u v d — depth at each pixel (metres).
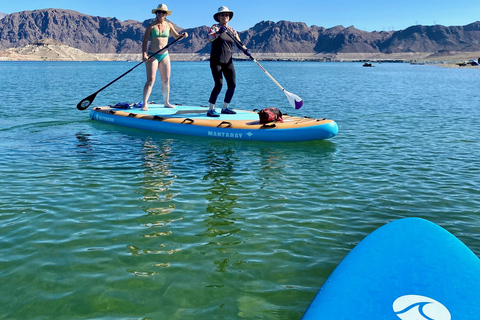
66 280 2.86
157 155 6.81
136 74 57.31
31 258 3.17
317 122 7.98
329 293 2.14
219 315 2.48
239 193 4.93
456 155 7.20
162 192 4.91
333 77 50.44
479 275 2.22
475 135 9.26
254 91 24.33
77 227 3.81
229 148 7.43
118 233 3.69
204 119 8.59
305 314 2.02
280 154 7.06
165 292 2.73
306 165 6.37
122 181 5.32
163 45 9.50
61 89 23.27
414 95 21.91
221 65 8.66
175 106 10.60
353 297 2.06
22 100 15.84
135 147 7.38
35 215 4.07
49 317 2.43
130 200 4.59
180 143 7.77
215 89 8.81
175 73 64.56
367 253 2.48
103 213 4.18
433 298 2.02
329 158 6.87
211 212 4.27
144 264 3.12
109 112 9.87
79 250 3.33
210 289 2.78
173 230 3.78
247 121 8.40
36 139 7.92
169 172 5.81
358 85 32.47
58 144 7.51
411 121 11.59
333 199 4.77
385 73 69.25
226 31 8.60
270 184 5.33
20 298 2.62
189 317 2.46
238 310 2.54
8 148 7.09
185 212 4.25
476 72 70.31
